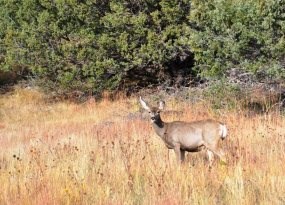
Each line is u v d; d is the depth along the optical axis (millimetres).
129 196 17578
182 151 22484
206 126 21969
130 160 21359
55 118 49531
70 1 52531
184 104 42344
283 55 30906
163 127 22453
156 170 19906
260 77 34969
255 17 30328
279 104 35031
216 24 32500
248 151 22125
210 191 17641
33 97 60750
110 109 48906
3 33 62594
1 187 19203
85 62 53750
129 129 32500
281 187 17281
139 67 53719
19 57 58438
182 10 48812
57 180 19438
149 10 51281
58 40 56188
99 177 19531
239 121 30516
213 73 34344
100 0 52625
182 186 17922
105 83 53781
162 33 49344
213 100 37219
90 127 37625
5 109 56125
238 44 31625
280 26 30234
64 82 54875
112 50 52469
